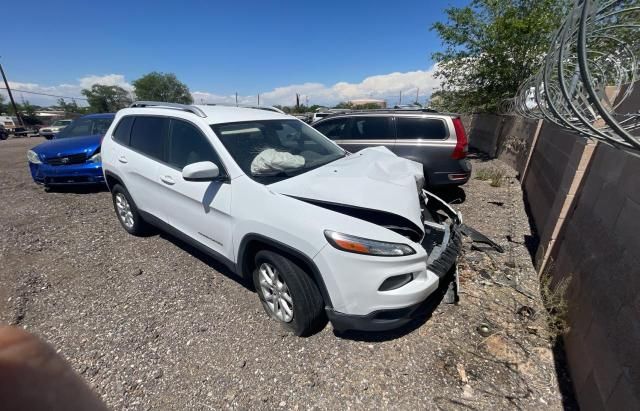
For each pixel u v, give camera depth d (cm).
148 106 372
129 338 236
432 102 1560
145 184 341
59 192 616
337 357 216
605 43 220
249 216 235
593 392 164
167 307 269
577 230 254
